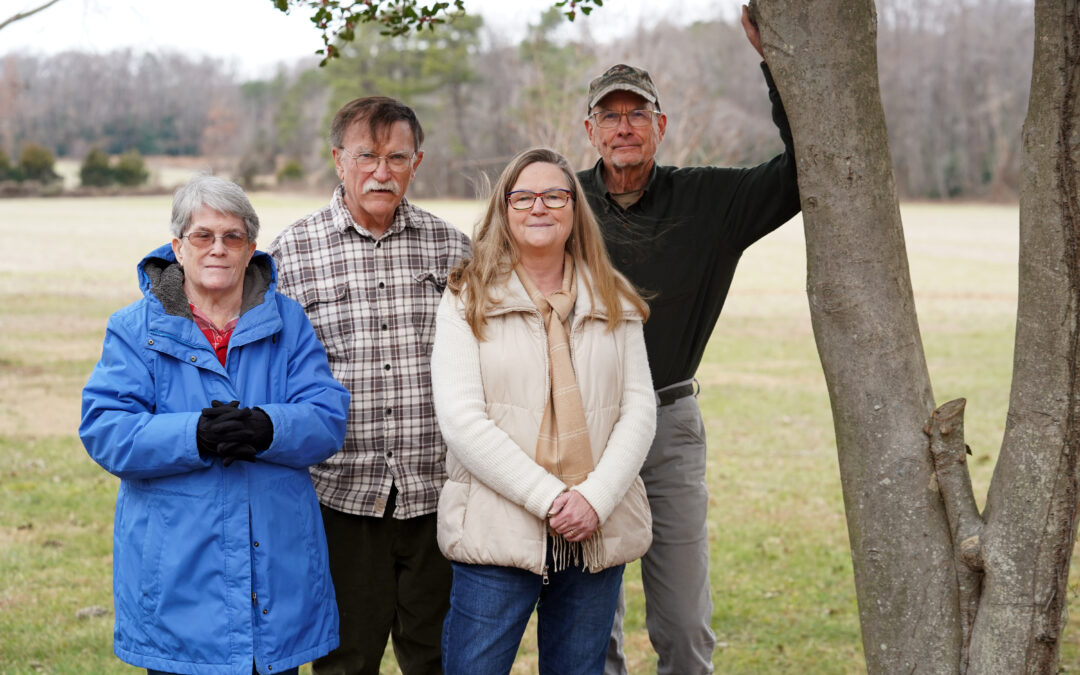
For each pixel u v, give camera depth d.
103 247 28.27
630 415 2.74
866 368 2.37
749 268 27.22
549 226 2.74
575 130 16.31
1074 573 5.31
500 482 2.58
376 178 3.01
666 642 3.42
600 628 2.74
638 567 5.83
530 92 18.53
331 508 3.09
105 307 17.78
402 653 3.31
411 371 3.08
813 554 6.11
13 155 63.91
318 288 3.07
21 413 9.88
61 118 67.19
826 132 2.33
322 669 3.20
